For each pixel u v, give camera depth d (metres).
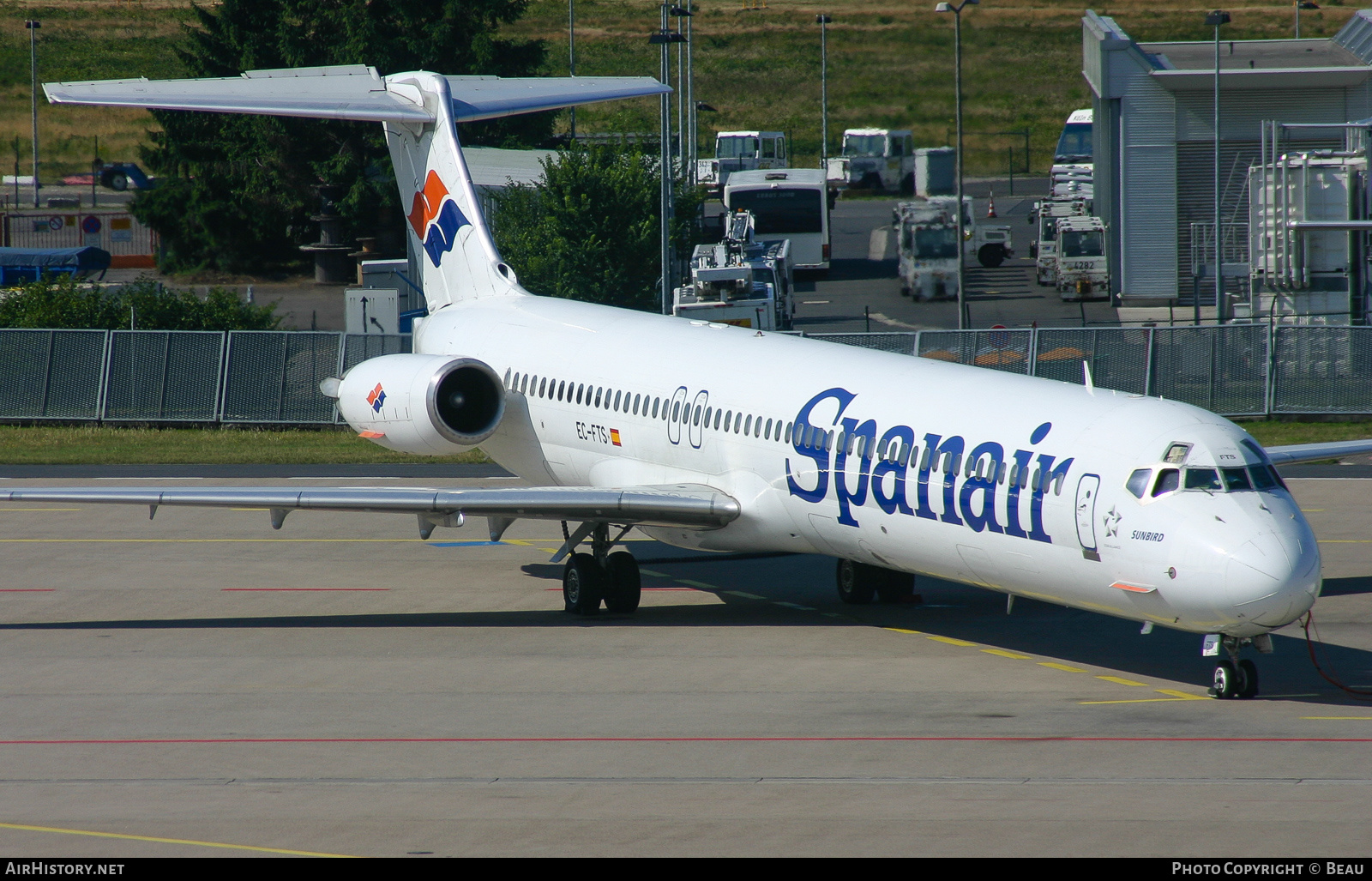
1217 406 153.75
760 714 58.84
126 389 164.25
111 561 96.31
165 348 163.88
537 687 63.84
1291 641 71.69
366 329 187.12
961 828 44.06
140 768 51.94
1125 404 62.62
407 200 110.25
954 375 71.12
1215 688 60.62
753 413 76.62
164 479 127.62
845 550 73.44
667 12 188.75
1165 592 57.19
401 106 101.94
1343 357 151.88
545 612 81.06
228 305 183.38
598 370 88.81
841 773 50.41
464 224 103.50
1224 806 45.97
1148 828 43.78
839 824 44.62
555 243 198.00
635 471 85.19
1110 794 47.50
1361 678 64.19
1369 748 52.75
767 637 73.94
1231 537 55.56
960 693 61.94
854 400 72.31
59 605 83.31
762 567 94.56
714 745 54.34
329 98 100.31
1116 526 58.50
